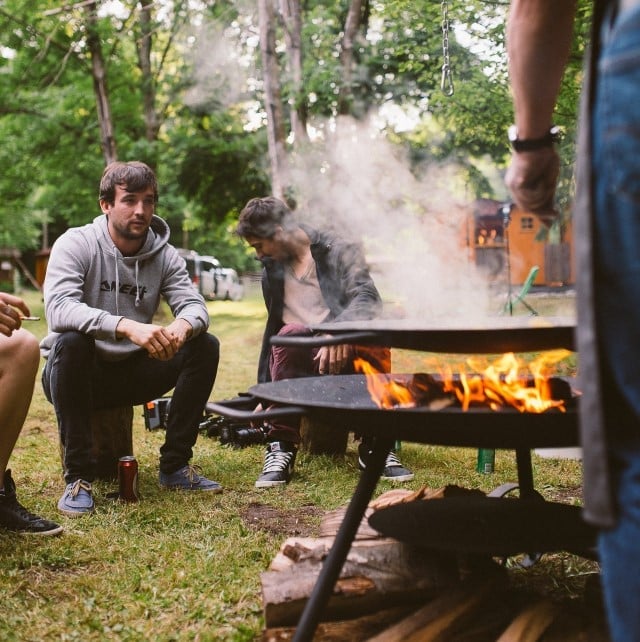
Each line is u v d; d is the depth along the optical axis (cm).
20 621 186
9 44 1312
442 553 176
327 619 166
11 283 2656
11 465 347
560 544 154
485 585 168
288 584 165
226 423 395
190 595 201
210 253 2523
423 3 652
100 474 324
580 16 565
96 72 1322
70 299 293
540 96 159
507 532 161
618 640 104
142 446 387
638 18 99
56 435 419
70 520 267
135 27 1257
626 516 103
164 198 1410
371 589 165
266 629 168
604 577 107
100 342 301
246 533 250
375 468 150
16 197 1602
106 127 1335
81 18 1213
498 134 690
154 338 283
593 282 105
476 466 347
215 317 1341
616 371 105
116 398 313
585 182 107
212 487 309
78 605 195
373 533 189
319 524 264
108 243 311
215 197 1297
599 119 103
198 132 1259
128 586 207
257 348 846
